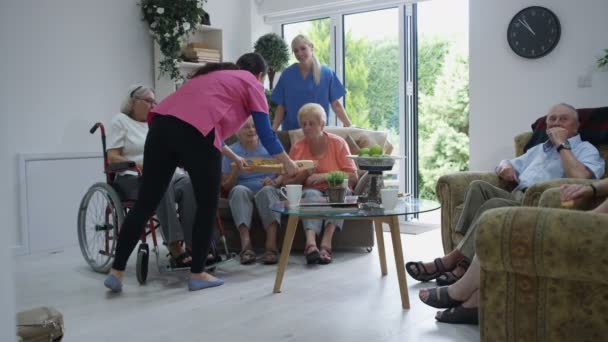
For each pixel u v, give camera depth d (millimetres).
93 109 4613
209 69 2908
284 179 3592
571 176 2727
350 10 5262
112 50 4742
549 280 1630
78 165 4445
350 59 5352
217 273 3254
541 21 3914
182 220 3314
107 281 2840
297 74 4402
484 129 4207
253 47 5684
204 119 2699
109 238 3377
